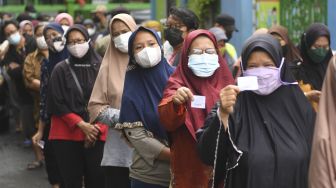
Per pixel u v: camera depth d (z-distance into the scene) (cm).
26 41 1859
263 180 657
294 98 692
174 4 2509
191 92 735
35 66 1631
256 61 689
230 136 670
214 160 684
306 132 679
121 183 970
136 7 3847
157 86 845
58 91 1102
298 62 1063
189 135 754
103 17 2352
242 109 687
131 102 836
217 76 780
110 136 970
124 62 1007
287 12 1844
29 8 2970
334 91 626
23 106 1847
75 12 3756
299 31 1775
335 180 611
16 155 1864
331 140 616
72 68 1115
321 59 1018
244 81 655
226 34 1598
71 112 1094
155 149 817
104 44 1377
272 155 661
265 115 681
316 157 619
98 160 1081
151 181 829
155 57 837
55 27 1327
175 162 769
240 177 669
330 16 1648
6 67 1862
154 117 831
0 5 3675
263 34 711
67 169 1102
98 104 987
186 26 1102
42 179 1579
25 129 1872
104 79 998
